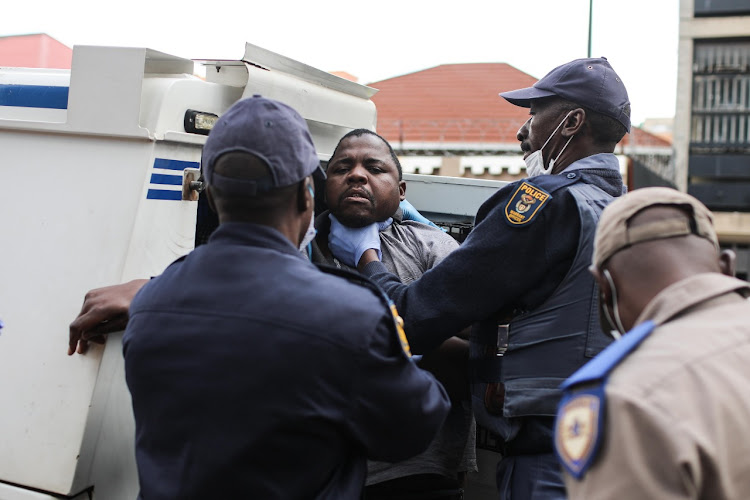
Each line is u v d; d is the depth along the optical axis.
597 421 1.09
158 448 1.44
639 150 23.44
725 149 23.30
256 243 1.49
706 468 1.02
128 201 1.96
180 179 2.08
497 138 21.36
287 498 1.40
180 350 1.43
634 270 1.24
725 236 22.91
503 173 17.23
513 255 1.93
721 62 23.34
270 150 1.45
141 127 1.96
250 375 1.38
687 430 1.03
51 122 2.06
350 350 1.39
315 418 1.39
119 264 1.92
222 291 1.45
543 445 1.88
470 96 22.56
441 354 2.28
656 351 1.13
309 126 2.63
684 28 23.45
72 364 1.91
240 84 2.26
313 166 1.53
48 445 1.89
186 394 1.41
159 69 2.19
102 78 1.98
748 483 1.04
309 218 1.62
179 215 2.09
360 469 1.51
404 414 1.47
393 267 2.33
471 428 2.34
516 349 1.96
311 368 1.38
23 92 2.13
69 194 2.02
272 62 2.36
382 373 1.43
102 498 1.96
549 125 2.14
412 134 21.78
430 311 1.97
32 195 2.06
